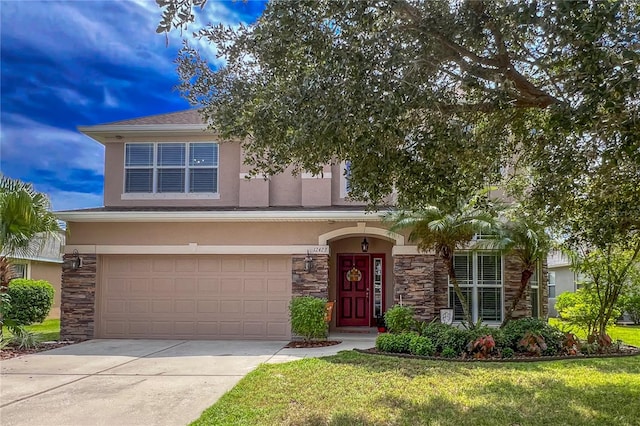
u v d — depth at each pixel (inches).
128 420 270.1
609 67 185.5
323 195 637.3
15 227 494.9
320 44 232.2
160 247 589.6
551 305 1039.6
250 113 269.1
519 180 367.6
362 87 218.8
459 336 449.4
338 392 317.1
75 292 588.4
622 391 319.6
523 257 496.4
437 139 251.3
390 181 270.1
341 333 619.8
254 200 642.2
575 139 246.1
